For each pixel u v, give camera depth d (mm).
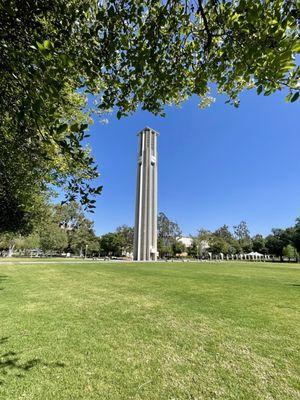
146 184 54406
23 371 4168
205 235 84312
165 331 5980
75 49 3168
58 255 74125
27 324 6340
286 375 4105
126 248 83250
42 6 2957
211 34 2883
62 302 8711
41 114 2521
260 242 81562
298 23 2504
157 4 3168
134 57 3180
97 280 14250
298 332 5949
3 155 4707
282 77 2754
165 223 85750
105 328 6145
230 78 3234
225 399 3500
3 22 2723
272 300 9227
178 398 3516
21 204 8977
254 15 2512
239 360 4594
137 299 9258
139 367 4336
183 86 3641
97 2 3350
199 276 17000
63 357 4664
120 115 3658
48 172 6941
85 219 70000
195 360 4586
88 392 3623
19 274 16562
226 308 7992
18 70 2523
